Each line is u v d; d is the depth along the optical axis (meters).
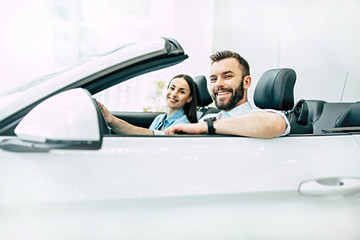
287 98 1.08
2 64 4.81
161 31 5.19
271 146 0.80
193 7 4.97
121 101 4.56
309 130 1.18
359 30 5.14
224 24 5.12
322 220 0.76
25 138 0.63
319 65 5.55
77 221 0.62
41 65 4.99
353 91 5.26
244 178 0.72
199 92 1.76
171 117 1.63
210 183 0.70
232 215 0.70
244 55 5.25
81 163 0.65
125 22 5.21
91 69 0.82
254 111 0.91
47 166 0.64
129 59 0.83
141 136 0.74
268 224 0.72
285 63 5.42
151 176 0.67
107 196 0.63
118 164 0.67
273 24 5.30
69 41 5.07
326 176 0.79
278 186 0.73
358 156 0.86
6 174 0.61
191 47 5.04
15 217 0.60
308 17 5.41
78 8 5.01
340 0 5.32
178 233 0.67
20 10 4.77
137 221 0.65
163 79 4.75
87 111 0.64
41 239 0.60
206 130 0.84
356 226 0.80
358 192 0.81
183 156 0.71
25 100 0.76
